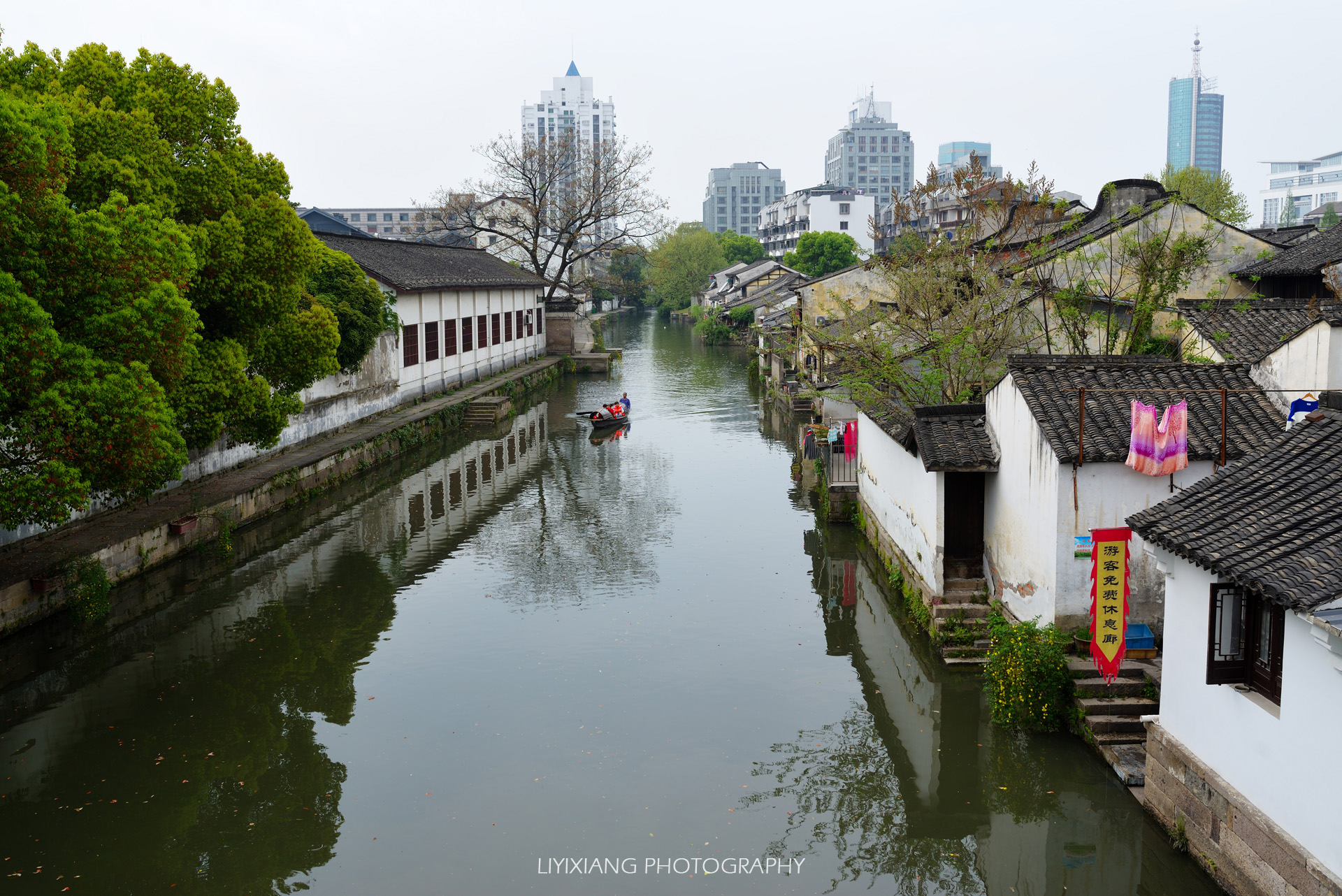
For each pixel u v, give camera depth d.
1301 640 7.20
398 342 34.00
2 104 11.88
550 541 21.03
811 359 37.56
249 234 18.22
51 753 11.73
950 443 14.05
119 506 18.75
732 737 11.99
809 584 18.00
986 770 11.06
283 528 22.03
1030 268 19.59
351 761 11.42
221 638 15.39
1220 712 8.36
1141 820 9.72
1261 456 9.37
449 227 57.91
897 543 17.14
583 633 15.53
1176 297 20.98
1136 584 11.85
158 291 13.41
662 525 22.36
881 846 9.77
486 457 30.56
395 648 14.92
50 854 9.60
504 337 48.19
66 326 13.37
